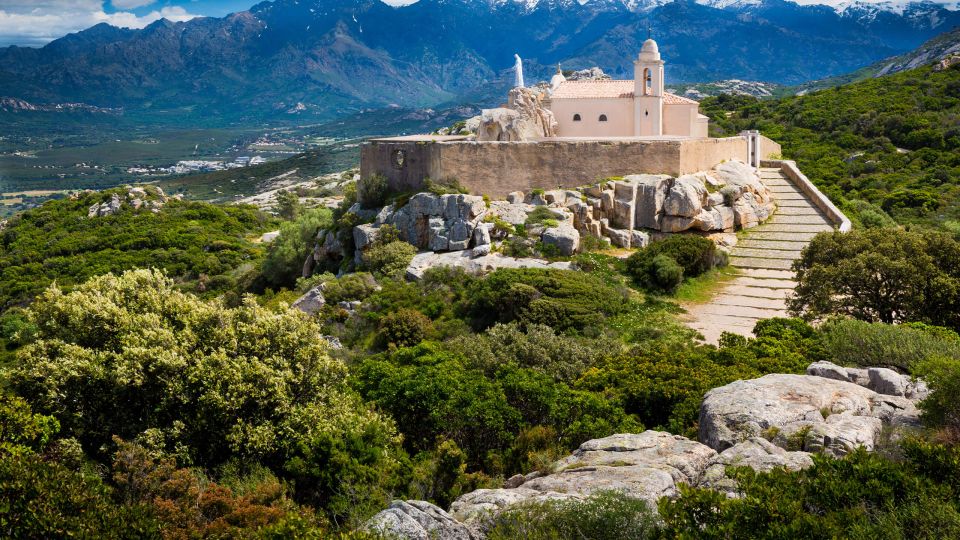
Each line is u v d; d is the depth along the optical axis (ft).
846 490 40.78
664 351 94.38
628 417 72.74
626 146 159.12
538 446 68.80
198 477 63.98
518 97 185.16
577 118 191.93
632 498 43.88
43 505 47.50
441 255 145.38
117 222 301.84
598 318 115.24
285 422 69.05
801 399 60.54
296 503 59.93
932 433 53.47
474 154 161.58
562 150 161.48
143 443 66.28
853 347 83.25
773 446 52.39
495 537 42.96
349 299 136.05
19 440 61.00
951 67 323.57
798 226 156.56
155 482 56.75
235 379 69.31
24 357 73.61
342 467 62.23
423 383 77.87
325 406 73.05
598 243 147.84
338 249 168.66
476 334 113.29
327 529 52.16
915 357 77.05
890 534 37.42
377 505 57.72
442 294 130.93
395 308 127.24
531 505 45.09
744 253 147.33
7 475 49.32
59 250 277.23
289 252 185.78
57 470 51.98
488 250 141.79
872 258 105.81
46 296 81.20
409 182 169.27
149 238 278.46
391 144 171.83
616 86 195.72
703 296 130.72
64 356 73.20
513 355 97.71
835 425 54.54
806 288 112.37
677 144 156.25
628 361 91.40
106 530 47.83
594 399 74.28
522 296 116.67
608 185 155.53
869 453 46.03
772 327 102.22
